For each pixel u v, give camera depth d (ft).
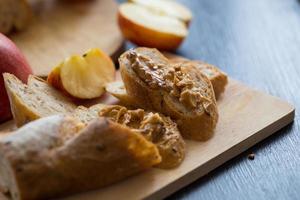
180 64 1.34
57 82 1.40
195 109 1.23
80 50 1.68
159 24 1.69
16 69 1.38
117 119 1.22
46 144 1.05
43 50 1.68
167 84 1.26
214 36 1.82
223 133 1.27
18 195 1.05
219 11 2.01
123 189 1.10
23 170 1.02
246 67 1.62
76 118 1.23
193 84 1.28
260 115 1.33
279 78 1.56
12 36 1.78
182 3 2.08
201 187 1.15
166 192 1.12
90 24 1.84
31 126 1.08
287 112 1.33
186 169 1.15
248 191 1.13
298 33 1.82
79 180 1.06
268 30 1.85
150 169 1.15
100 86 1.44
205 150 1.21
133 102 1.32
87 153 1.06
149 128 1.17
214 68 1.44
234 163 1.22
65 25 1.84
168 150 1.15
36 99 1.32
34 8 1.96
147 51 1.38
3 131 1.32
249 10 2.00
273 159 1.22
